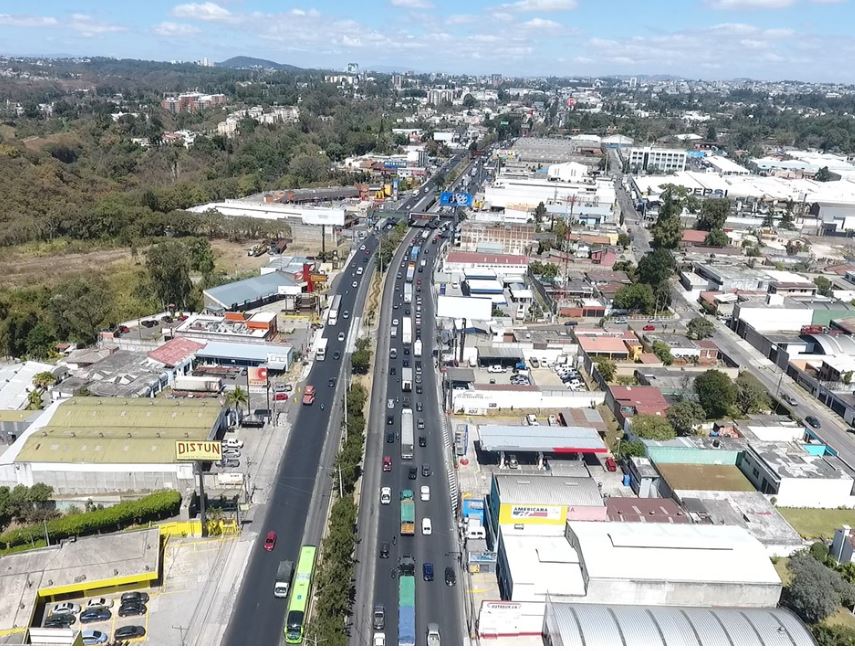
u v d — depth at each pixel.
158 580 85.44
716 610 75.94
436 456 116.75
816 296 196.38
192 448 92.50
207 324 162.88
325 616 76.06
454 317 163.50
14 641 73.25
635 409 128.88
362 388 131.38
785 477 105.12
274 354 146.50
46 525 90.81
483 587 87.06
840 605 84.44
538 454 117.12
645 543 84.19
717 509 99.19
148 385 133.12
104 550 86.38
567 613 74.44
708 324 168.75
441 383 144.25
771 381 153.25
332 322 175.75
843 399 137.88
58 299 162.50
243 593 84.00
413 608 80.62
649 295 189.62
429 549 93.50
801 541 93.62
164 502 96.44
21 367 141.00
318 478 108.56
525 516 90.19
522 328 171.62
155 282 182.38
